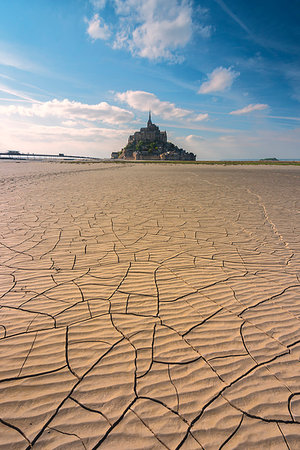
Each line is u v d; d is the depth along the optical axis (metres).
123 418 1.34
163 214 5.97
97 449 1.19
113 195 8.47
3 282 2.76
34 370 1.62
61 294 2.54
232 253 3.78
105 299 2.47
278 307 2.42
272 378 1.63
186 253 3.72
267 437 1.28
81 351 1.79
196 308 2.36
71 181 12.81
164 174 18.67
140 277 2.96
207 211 6.37
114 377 1.59
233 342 1.94
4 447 1.18
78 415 1.35
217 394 1.50
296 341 1.97
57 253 3.62
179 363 1.72
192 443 1.23
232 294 2.63
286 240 4.42
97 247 3.88
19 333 1.95
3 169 22.38
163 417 1.36
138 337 1.95
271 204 7.46
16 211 5.97
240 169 27.73
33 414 1.35
